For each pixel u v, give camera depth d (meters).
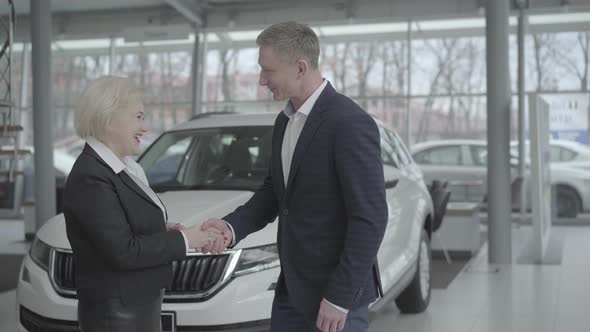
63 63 14.48
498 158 7.50
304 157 2.08
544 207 8.07
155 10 13.63
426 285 5.11
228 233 2.40
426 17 12.57
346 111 2.06
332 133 2.05
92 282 2.02
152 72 14.20
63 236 3.35
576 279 6.46
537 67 12.31
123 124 2.04
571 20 12.13
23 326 3.33
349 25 13.24
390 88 13.23
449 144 12.56
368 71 13.30
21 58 14.36
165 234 2.07
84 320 2.07
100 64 14.38
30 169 13.78
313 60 2.12
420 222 4.75
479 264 7.46
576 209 11.61
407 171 4.94
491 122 7.53
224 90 13.97
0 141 7.53
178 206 3.45
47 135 8.83
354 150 2.01
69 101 14.49
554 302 5.47
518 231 10.58
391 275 4.00
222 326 3.00
